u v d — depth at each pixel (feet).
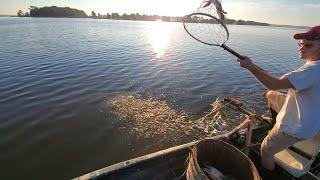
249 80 52.19
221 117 34.06
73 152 27.61
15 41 94.43
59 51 76.23
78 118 33.71
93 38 117.08
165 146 28.96
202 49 93.76
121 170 11.87
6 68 53.93
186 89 45.42
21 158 26.30
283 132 10.98
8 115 33.58
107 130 31.42
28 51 73.97
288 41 154.51
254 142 14.48
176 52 84.28
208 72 57.36
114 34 144.77
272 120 14.65
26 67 55.21
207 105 38.58
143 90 44.04
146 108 37.11
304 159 12.19
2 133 29.89
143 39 123.65
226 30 10.00
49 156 26.84
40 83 45.11
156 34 161.48
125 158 27.20
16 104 36.58
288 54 92.32
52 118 33.42
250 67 9.62
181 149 13.37
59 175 24.63
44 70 53.36
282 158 12.35
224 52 87.71
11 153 26.89
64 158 26.68
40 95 39.86
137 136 30.50
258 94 44.19
